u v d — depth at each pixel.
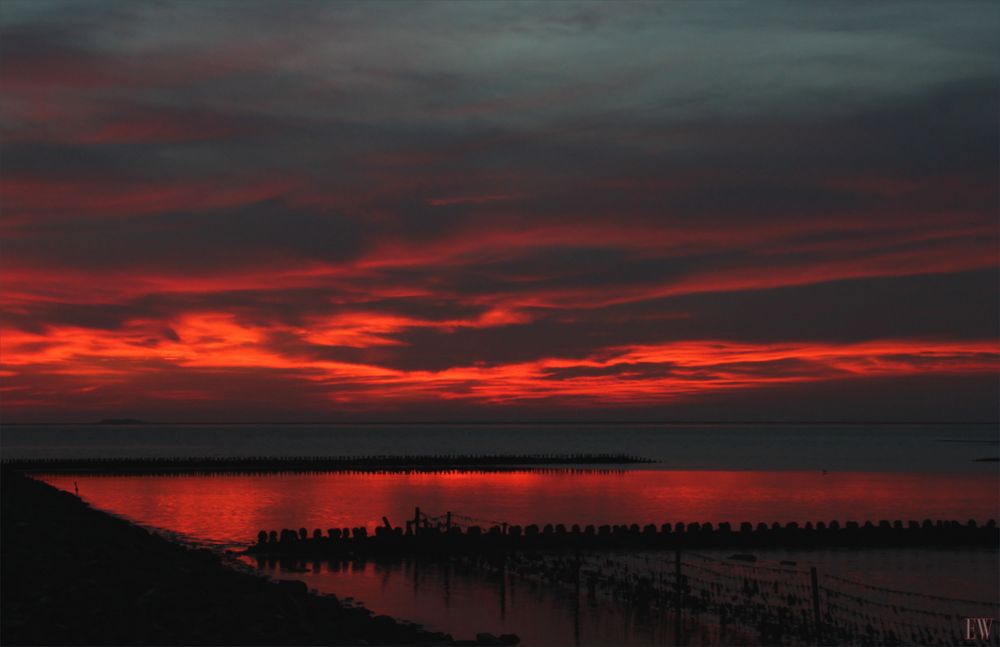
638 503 71.81
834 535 49.19
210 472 108.25
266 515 60.88
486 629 29.88
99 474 103.69
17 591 23.69
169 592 25.28
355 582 37.97
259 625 23.78
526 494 79.50
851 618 32.22
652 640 28.97
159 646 21.50
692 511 66.19
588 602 34.34
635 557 44.19
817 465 131.50
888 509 68.19
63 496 43.75
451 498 75.12
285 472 110.25
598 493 80.69
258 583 29.84
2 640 20.88
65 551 27.59
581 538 47.09
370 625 26.72
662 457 163.38
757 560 44.41
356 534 45.62
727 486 89.44
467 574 39.88
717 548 47.88
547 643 28.30
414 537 45.38
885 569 42.41
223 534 50.81
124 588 25.42
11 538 27.73
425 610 32.66
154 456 158.62
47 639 21.17
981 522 60.84
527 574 39.75
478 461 134.12
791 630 30.27
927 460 150.88
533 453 192.12
